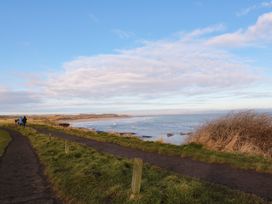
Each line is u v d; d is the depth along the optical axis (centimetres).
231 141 1869
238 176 1145
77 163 1396
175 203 802
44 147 2312
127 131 6806
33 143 2817
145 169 1198
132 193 877
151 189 888
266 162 1375
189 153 1656
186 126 8106
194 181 951
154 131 6594
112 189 934
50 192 1103
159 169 1210
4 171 1518
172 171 1236
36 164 1658
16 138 3656
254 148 1789
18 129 5322
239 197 823
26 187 1184
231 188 964
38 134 3769
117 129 7931
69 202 973
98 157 1522
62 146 2172
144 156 1695
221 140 1938
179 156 1664
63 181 1141
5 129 5709
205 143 1994
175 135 5003
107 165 1276
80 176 1116
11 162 1789
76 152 1727
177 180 997
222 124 2030
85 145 2256
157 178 1049
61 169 1357
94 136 3162
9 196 1076
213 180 1085
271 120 1891
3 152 2303
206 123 2153
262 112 1959
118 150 1998
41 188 1159
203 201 804
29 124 6762
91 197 936
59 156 1714
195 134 2153
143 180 995
